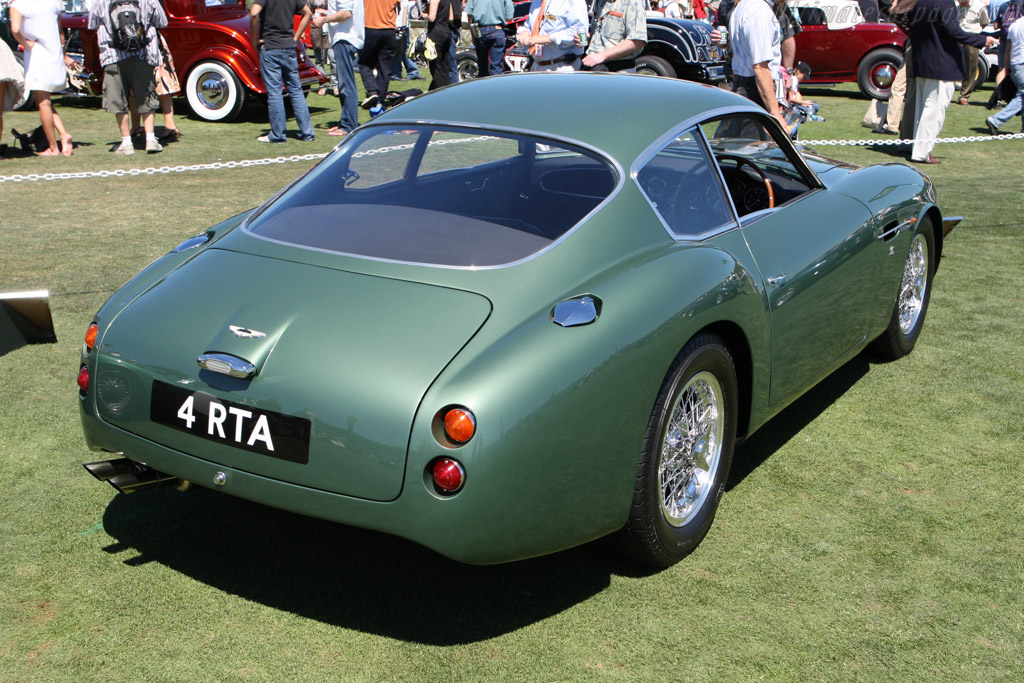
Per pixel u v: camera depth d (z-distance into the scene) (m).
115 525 3.12
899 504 3.33
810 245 3.50
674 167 3.16
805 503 3.33
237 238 3.01
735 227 3.30
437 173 3.09
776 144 3.76
